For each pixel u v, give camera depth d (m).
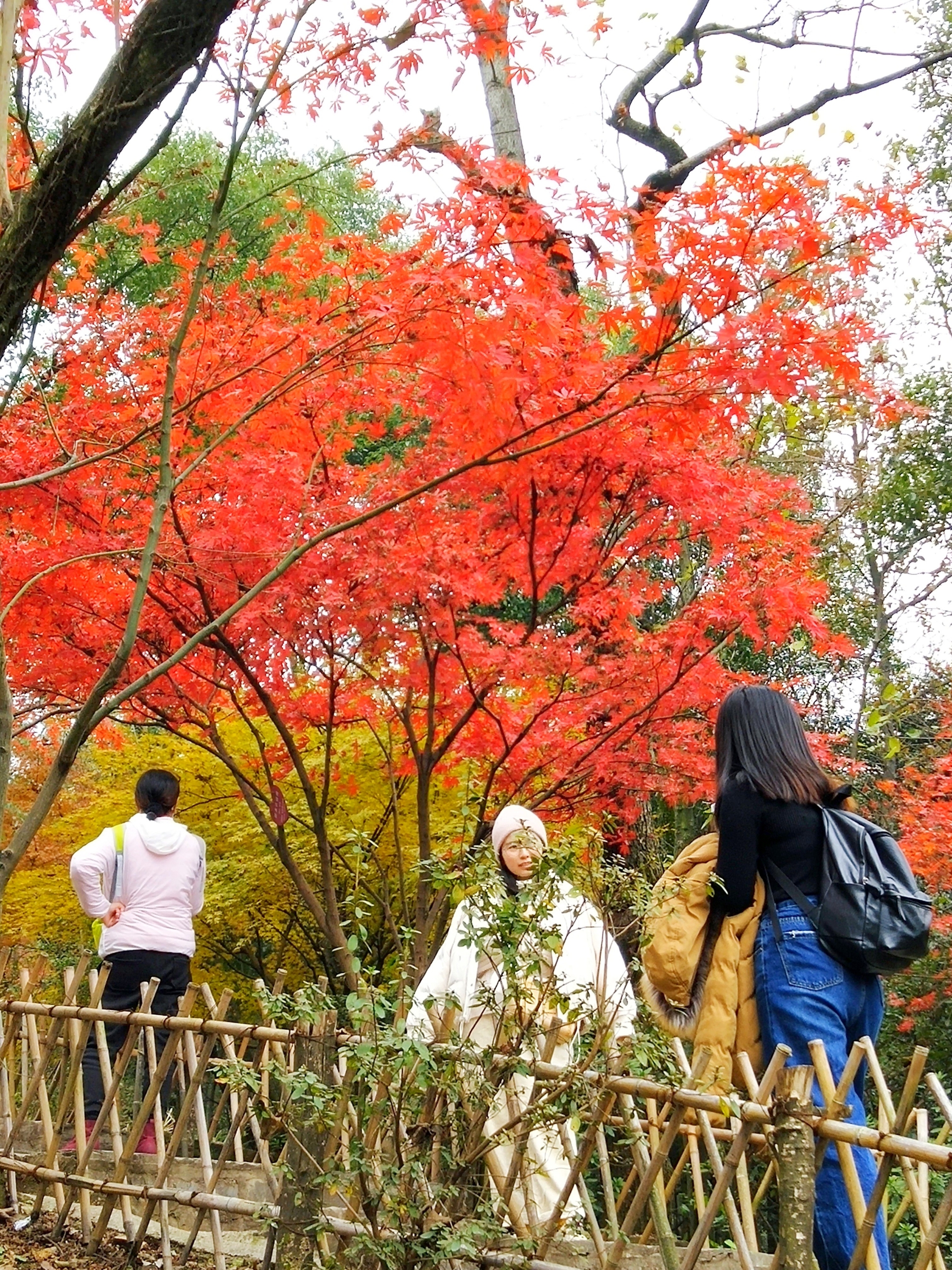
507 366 4.70
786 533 5.84
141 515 5.55
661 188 7.95
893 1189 4.26
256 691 6.04
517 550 5.85
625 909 3.44
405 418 6.05
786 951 2.97
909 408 5.59
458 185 4.52
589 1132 2.81
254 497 5.32
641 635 5.98
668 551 6.41
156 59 2.84
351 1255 2.77
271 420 5.55
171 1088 4.44
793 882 3.04
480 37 4.41
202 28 2.86
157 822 5.22
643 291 4.68
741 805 3.05
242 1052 3.69
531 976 2.98
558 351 4.86
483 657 5.55
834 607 10.65
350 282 4.92
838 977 2.96
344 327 4.98
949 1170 2.31
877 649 10.56
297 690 6.72
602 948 2.97
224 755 6.39
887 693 8.18
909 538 10.77
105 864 5.04
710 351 4.69
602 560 5.91
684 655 5.76
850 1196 2.71
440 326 4.61
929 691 10.03
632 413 5.04
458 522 5.73
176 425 5.37
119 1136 3.93
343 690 6.34
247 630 5.68
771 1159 2.99
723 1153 4.01
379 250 4.85
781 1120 2.39
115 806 9.38
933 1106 8.06
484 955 3.26
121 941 5.02
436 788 7.82
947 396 10.37
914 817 7.64
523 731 5.79
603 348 5.22
